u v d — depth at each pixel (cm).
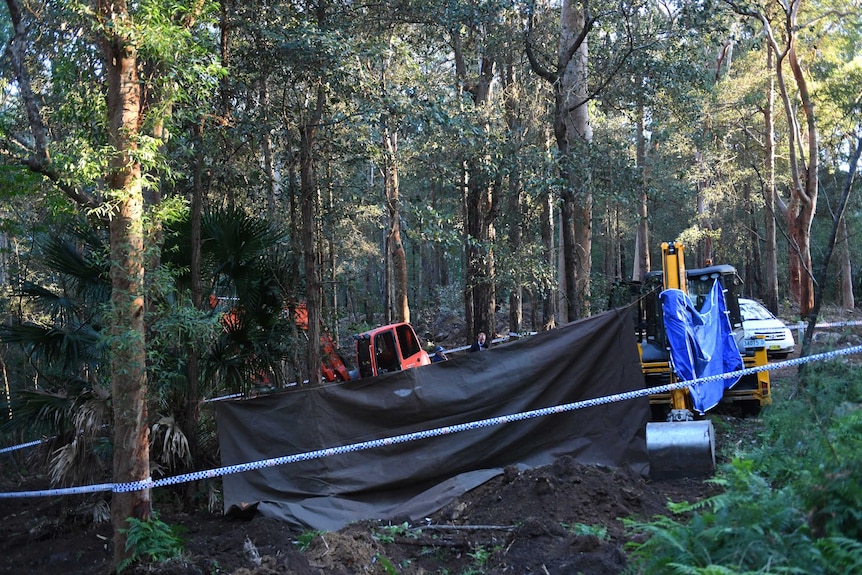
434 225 1473
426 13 1335
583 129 1545
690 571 389
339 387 947
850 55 2805
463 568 699
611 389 958
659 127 1695
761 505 443
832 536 405
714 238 3922
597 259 5191
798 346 1886
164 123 835
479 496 868
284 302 1218
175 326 900
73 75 902
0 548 1004
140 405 794
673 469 862
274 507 897
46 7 1009
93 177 775
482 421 908
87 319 1084
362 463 930
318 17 1257
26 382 1616
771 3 2447
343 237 2550
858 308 3397
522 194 1770
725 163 3347
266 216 1551
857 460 434
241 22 1149
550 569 625
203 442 1071
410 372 955
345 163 1426
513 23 1653
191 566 752
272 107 1211
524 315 3666
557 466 848
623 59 1437
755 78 2862
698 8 1439
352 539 741
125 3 805
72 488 923
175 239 1112
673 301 980
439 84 1917
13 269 1772
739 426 1074
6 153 1026
